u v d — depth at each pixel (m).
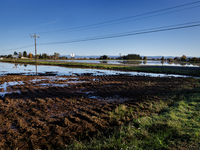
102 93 8.66
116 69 25.50
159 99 7.38
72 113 5.47
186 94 8.16
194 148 3.04
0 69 23.56
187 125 4.07
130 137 3.61
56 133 4.00
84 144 3.43
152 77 16.31
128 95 8.21
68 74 18.31
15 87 10.07
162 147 3.14
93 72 20.97
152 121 4.54
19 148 3.37
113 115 5.25
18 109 5.74
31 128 4.25
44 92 8.73
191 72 21.16
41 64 37.44
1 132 4.05
